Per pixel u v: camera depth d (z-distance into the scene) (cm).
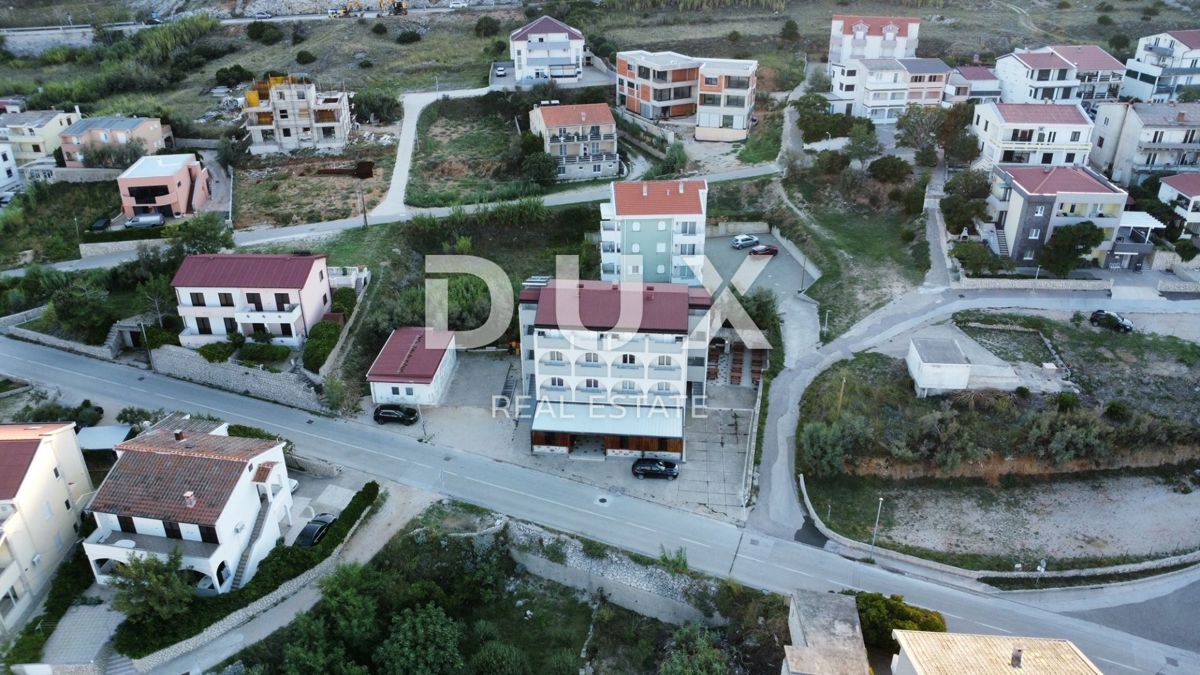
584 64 14112
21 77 14188
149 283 7456
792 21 14738
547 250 9188
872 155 10038
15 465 5000
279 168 10644
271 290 6950
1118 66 11244
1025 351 6988
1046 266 7712
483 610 5331
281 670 4791
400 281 8331
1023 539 5544
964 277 7888
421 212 9369
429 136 11756
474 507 5803
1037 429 6034
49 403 6606
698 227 7750
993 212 8294
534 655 5053
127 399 6800
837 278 8256
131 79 13262
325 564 5334
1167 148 8950
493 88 12688
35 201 9538
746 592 5072
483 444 6456
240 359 6975
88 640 4788
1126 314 7331
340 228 9044
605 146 10800
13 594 4884
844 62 12788
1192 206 8025
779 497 5884
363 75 13700
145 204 9162
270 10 17250
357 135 11531
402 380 6688
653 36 14900
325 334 7038
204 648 4838
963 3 16688
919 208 8894
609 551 5409
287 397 6812
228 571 5034
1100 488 5966
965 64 13125
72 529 5431
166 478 5097
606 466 6247
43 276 7875
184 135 11369
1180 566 5353
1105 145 9594
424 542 5525
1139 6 15862
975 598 5116
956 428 6091
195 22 15412
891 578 5244
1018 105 9362
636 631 5153
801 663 4153
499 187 10112
